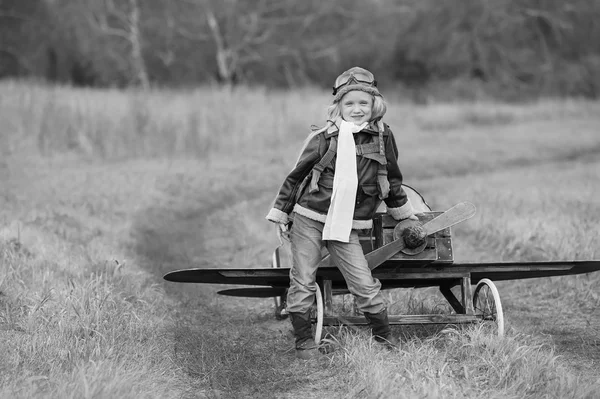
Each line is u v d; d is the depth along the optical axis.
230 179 18.58
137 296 8.41
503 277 7.69
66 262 9.16
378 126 6.70
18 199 12.92
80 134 21.72
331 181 6.63
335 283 7.59
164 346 7.06
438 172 21.98
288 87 49.97
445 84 50.28
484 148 26.78
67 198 13.82
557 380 6.01
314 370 6.62
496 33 51.06
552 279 9.84
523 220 12.65
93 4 45.78
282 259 11.39
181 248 12.02
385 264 6.91
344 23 51.94
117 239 11.51
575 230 11.45
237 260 11.59
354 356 6.46
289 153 23.20
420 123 33.19
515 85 50.56
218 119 26.02
